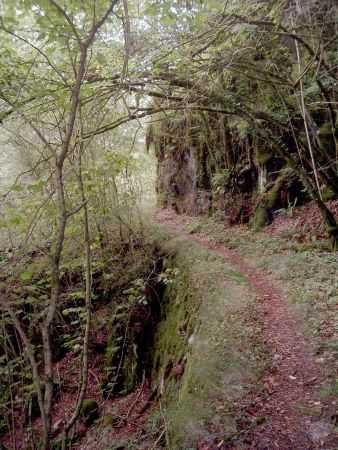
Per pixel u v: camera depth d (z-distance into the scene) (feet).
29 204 19.60
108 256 42.98
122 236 44.96
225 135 50.96
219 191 52.26
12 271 17.80
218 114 50.93
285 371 18.97
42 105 21.43
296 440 14.69
